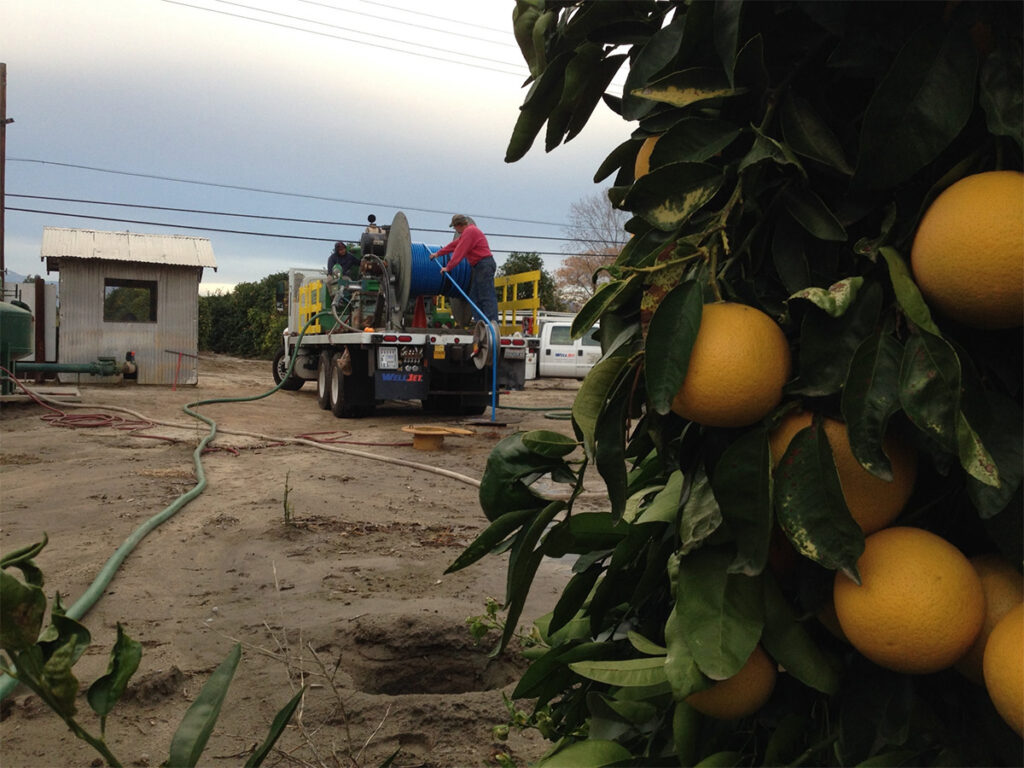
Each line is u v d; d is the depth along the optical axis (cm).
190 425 1261
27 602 75
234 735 285
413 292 1366
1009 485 74
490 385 1376
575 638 138
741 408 80
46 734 286
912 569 76
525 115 114
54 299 1964
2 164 2102
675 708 104
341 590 454
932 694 87
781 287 88
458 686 362
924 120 75
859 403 76
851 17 79
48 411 1427
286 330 2005
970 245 71
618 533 118
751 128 85
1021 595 79
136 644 81
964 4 76
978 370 80
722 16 81
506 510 117
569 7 110
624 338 94
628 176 125
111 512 640
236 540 561
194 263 1992
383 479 825
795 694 98
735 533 84
